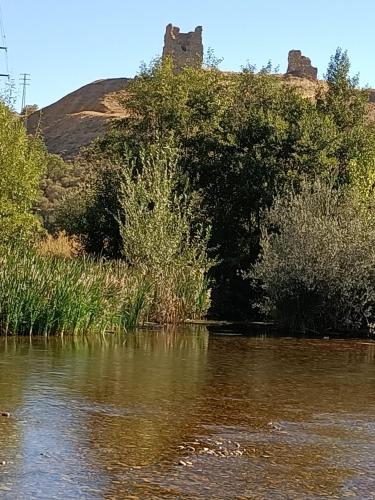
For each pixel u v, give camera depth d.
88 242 28.31
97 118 95.50
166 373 12.96
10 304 17.09
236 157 25.77
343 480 7.39
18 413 9.61
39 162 29.56
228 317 23.95
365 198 21.95
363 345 17.81
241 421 9.66
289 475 7.50
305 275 19.95
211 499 6.75
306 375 13.17
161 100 30.20
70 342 16.62
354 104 31.47
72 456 7.89
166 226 21.98
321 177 24.20
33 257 18.56
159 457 7.98
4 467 7.44
